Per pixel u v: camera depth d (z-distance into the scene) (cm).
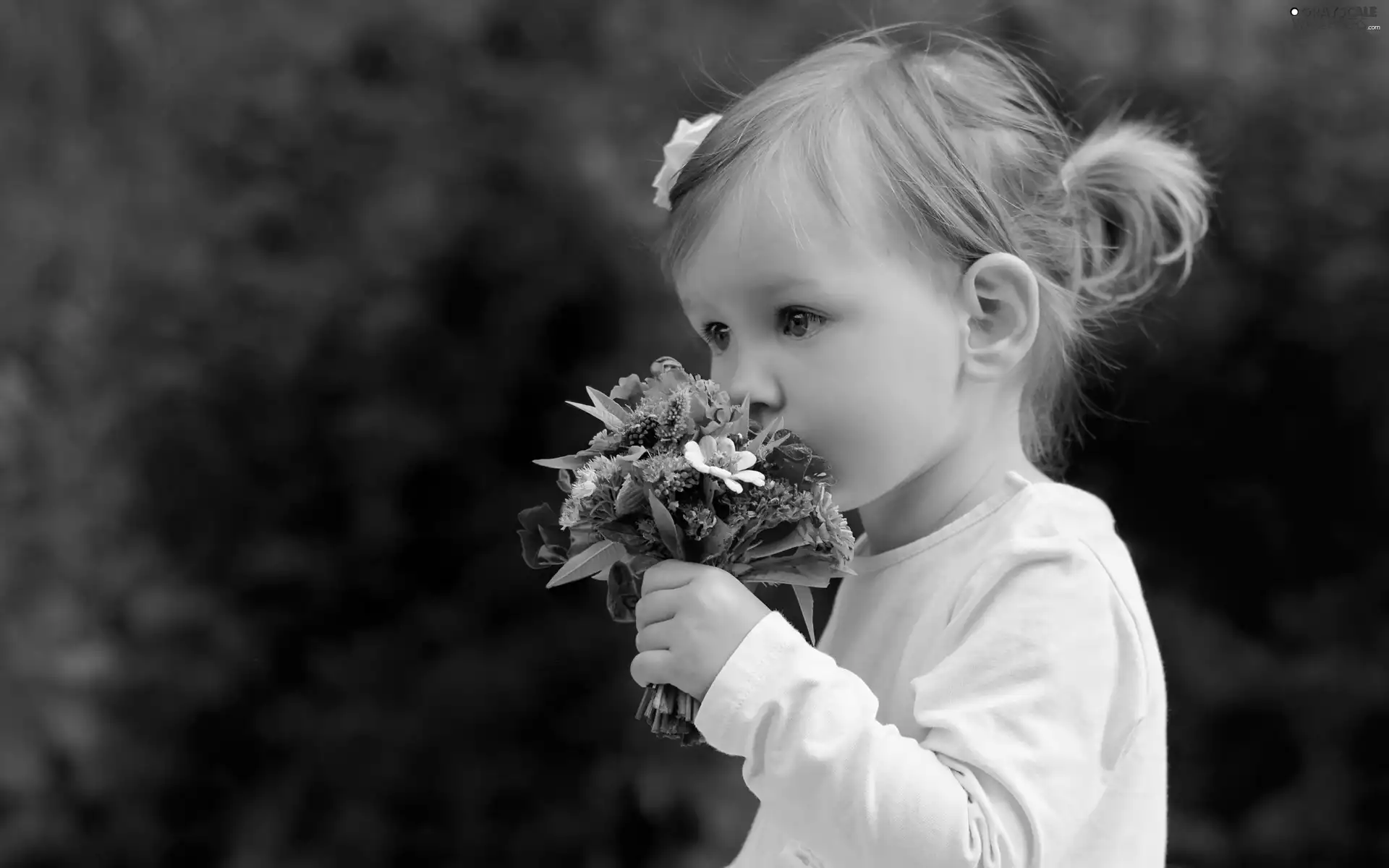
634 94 729
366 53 770
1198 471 719
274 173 755
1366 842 693
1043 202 244
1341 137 707
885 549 234
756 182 209
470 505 739
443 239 718
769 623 191
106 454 708
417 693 724
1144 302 360
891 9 655
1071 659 199
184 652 710
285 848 701
